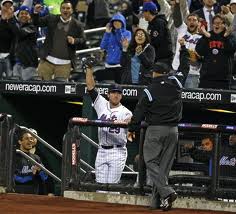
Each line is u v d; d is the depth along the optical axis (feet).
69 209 130.41
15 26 184.55
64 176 147.84
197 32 181.98
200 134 145.89
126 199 143.43
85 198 146.00
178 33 183.52
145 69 173.06
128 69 175.83
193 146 146.30
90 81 150.41
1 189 150.20
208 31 185.78
